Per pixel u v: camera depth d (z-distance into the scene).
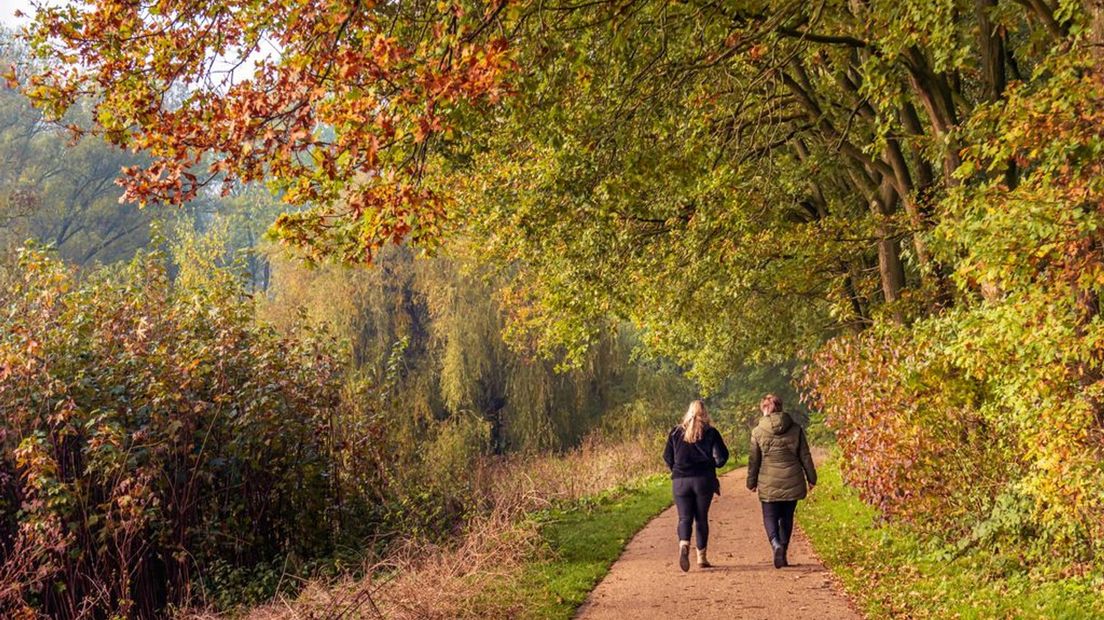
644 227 15.77
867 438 9.98
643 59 10.86
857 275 18.45
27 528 9.38
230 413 11.57
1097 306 6.94
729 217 13.31
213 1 6.96
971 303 9.36
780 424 9.16
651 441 27.73
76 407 10.09
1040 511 7.87
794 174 14.76
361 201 6.34
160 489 10.78
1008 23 11.12
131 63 6.98
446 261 28.03
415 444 18.12
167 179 6.48
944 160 11.45
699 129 11.68
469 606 7.54
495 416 29.42
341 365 13.56
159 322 12.09
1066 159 6.69
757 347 22.17
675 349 25.30
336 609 7.50
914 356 9.34
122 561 9.90
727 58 11.26
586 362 30.17
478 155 11.54
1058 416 6.84
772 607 7.51
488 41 6.36
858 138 14.59
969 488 9.27
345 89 6.17
